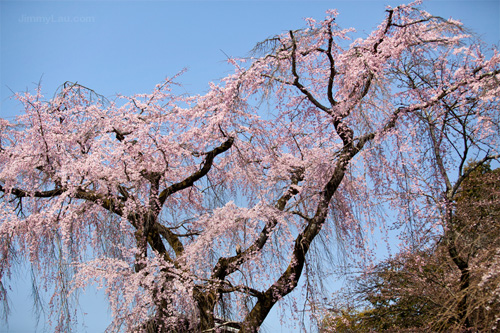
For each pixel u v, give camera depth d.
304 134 8.67
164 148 7.89
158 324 6.77
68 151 8.20
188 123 8.27
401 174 7.42
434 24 7.72
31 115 7.77
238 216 7.50
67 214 7.40
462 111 7.87
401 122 7.31
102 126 8.23
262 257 7.49
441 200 7.64
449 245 7.38
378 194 7.58
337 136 8.03
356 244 8.06
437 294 7.48
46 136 7.74
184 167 8.92
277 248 7.50
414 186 7.83
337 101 7.92
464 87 7.64
